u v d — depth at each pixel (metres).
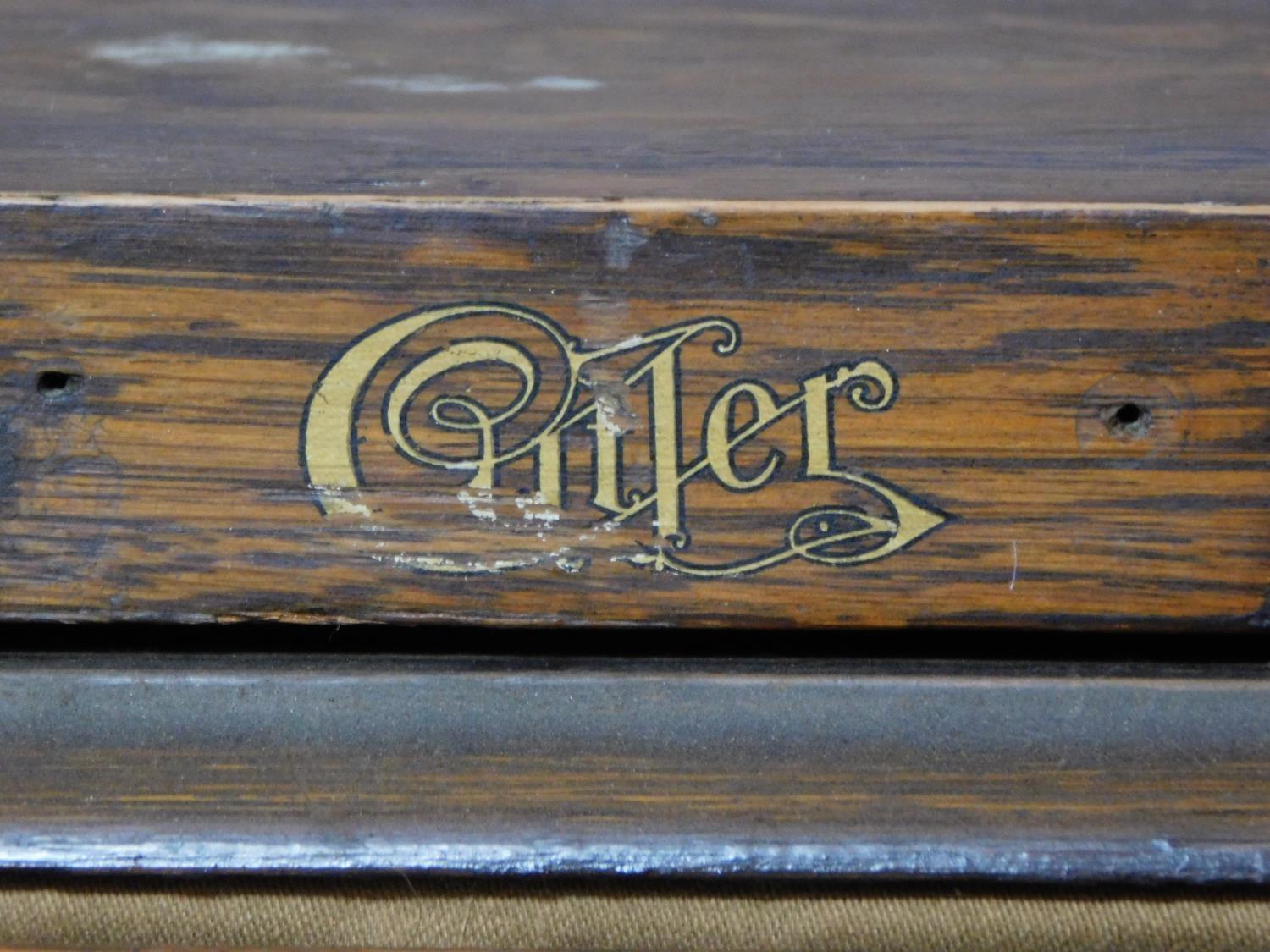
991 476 0.27
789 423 0.27
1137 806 0.27
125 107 0.30
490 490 0.27
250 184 0.27
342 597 0.27
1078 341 0.26
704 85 0.32
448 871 0.27
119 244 0.26
